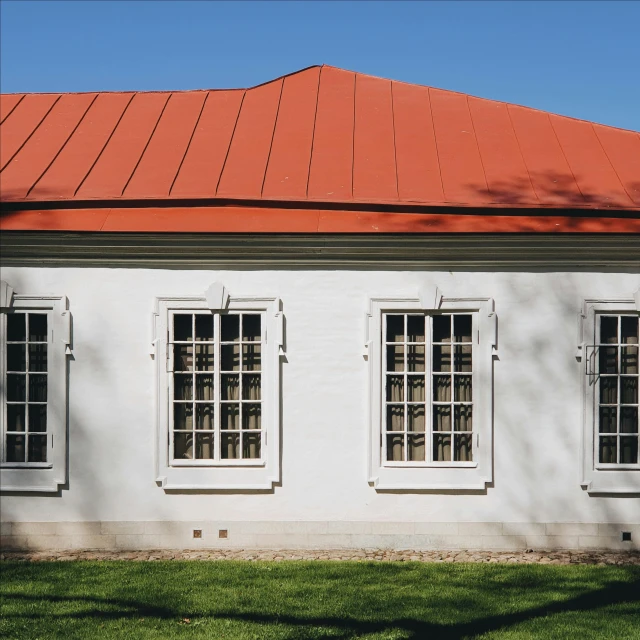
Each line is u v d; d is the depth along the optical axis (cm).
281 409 1114
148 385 1116
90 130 1356
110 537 1113
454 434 1119
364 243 1093
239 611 855
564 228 1080
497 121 1377
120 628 809
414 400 1124
